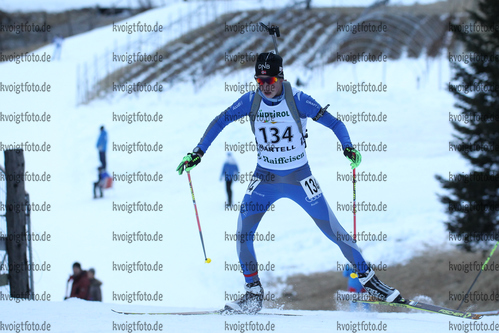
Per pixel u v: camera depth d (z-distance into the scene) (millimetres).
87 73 88438
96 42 110750
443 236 34688
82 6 140625
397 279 30172
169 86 80812
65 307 12547
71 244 33125
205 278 28234
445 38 101812
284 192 11562
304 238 34750
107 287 26984
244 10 121000
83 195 45344
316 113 10953
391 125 59500
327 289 27875
